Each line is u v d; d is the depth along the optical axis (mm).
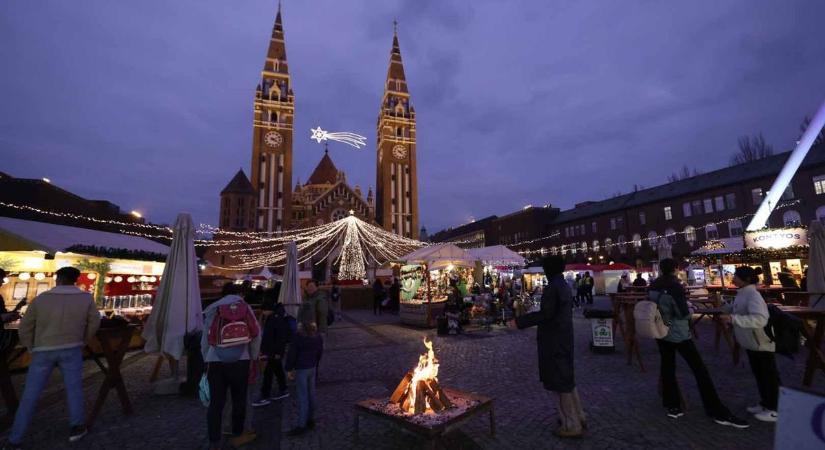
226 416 5492
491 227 74438
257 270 51438
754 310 4660
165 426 5137
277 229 57406
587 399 5711
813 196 34281
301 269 52219
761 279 16625
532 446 4270
